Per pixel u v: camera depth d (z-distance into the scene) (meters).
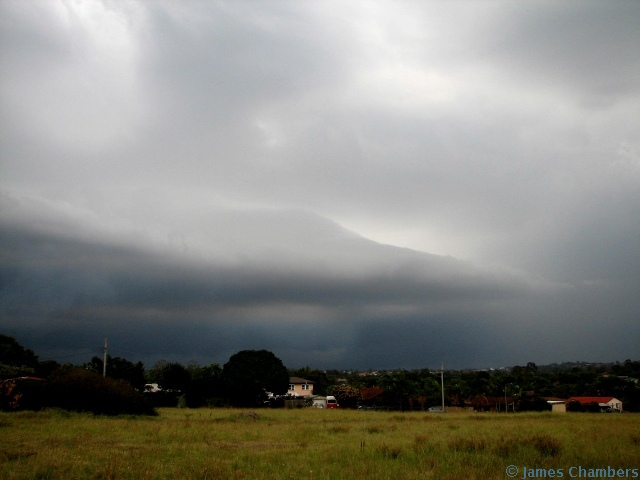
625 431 26.48
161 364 88.44
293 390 111.00
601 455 17.88
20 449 18.78
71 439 22.33
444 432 27.81
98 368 76.38
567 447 19.81
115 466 15.04
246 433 26.42
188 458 17.38
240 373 71.69
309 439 24.45
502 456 18.22
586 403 71.69
